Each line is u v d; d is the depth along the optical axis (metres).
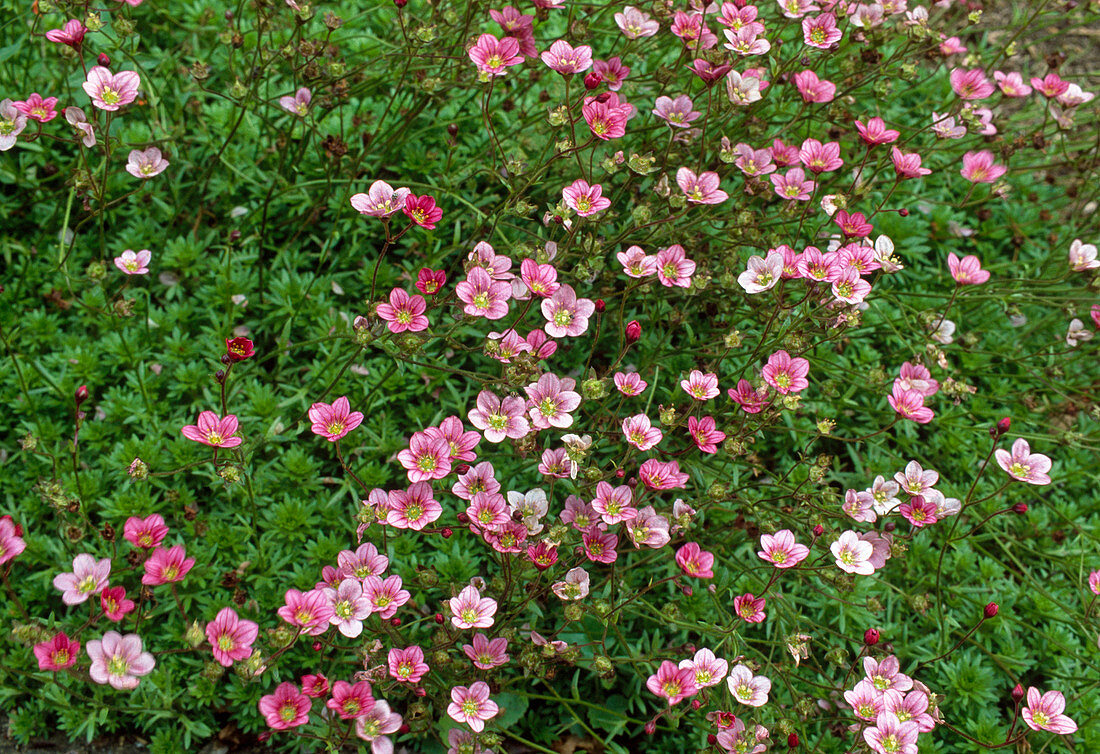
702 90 0.61
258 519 0.58
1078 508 0.64
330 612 0.50
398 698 0.55
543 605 0.57
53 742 0.54
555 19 0.69
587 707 0.57
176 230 0.63
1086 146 0.72
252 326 0.62
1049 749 0.58
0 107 0.55
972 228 0.70
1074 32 0.80
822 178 0.64
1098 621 0.59
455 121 0.65
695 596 0.58
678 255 0.57
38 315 0.60
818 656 0.58
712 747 0.53
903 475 0.56
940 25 0.76
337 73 0.59
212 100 0.66
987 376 0.66
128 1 0.57
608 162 0.57
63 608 0.56
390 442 0.60
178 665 0.55
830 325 0.57
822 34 0.62
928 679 0.59
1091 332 0.63
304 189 0.64
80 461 0.58
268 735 0.52
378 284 0.63
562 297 0.55
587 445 0.54
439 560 0.58
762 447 0.62
